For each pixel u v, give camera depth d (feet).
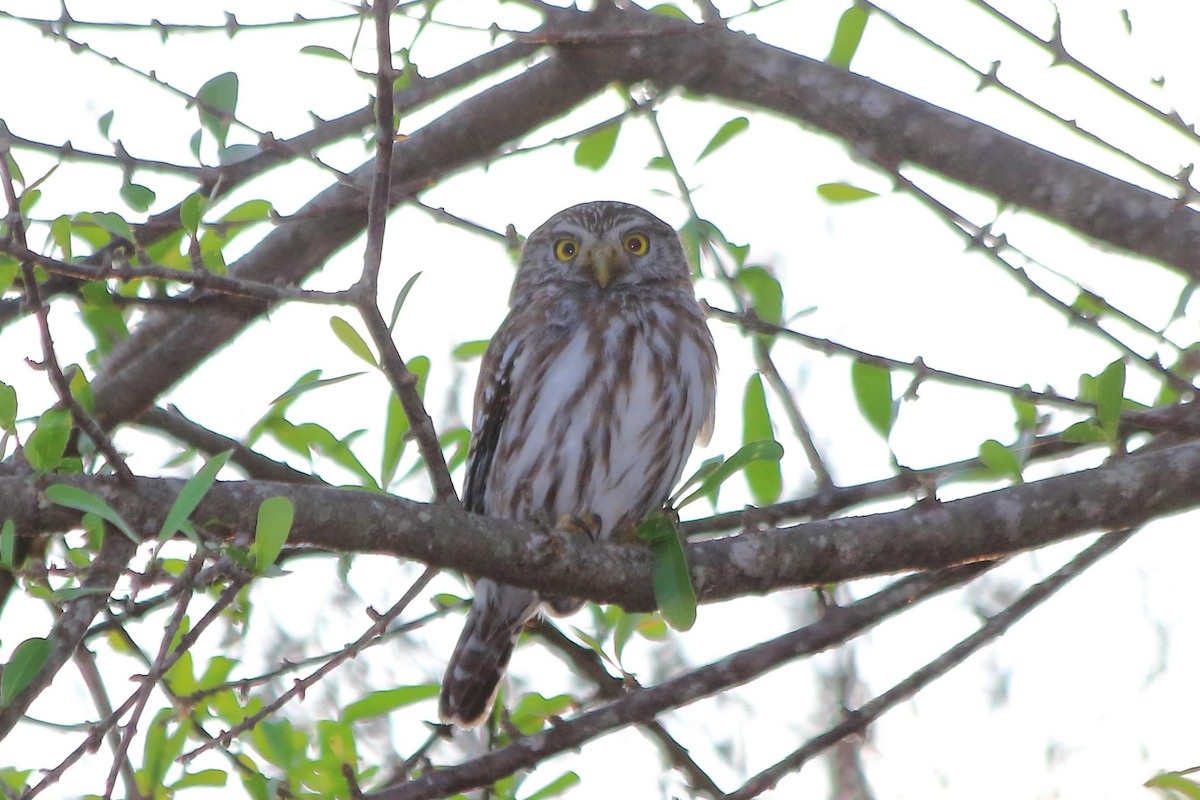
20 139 30.17
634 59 39.55
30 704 25.05
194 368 38.60
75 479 24.00
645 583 29.04
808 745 31.37
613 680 34.14
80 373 28.55
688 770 34.27
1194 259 35.24
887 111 38.22
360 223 39.83
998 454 29.84
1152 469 30.30
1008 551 30.25
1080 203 36.40
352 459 31.37
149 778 30.30
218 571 24.34
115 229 24.88
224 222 32.60
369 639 29.07
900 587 32.68
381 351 25.68
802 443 34.42
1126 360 31.19
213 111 30.35
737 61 39.34
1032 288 31.53
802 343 30.99
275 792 29.94
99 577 26.76
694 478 29.27
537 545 28.04
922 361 30.25
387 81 25.09
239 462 37.17
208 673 31.94
